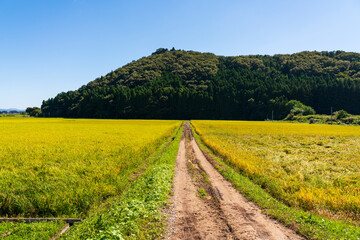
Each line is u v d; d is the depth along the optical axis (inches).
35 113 6589.6
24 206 328.8
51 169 478.0
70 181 411.5
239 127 2242.9
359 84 5029.5
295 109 4439.0
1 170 476.1
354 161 692.7
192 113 5270.7
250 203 335.6
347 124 3134.8
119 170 503.5
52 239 259.1
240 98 5531.5
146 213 281.4
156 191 357.7
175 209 309.3
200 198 355.6
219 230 249.4
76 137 1115.3
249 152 783.7
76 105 5856.3
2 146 793.6
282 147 994.7
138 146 821.2
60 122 2992.1
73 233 244.1
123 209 283.7
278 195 375.2
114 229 229.1
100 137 1125.7
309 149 937.5
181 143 1079.6
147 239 229.1
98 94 5807.1
